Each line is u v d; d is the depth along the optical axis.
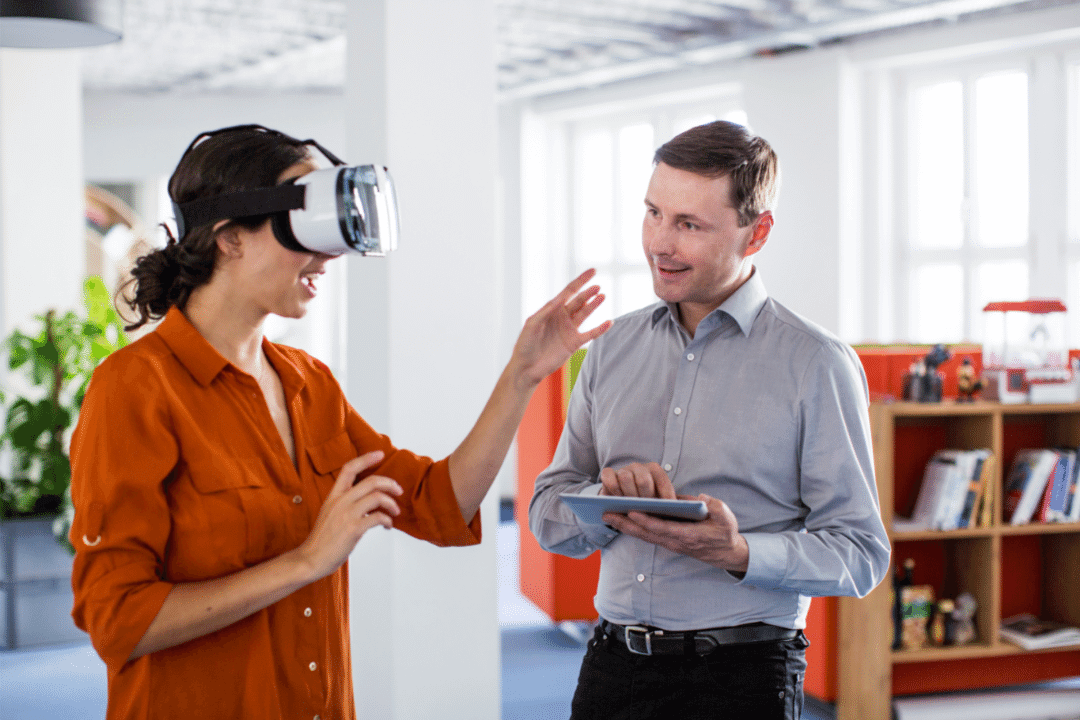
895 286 6.51
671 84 7.48
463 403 3.26
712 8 5.94
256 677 1.25
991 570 3.72
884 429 3.56
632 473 1.58
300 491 1.35
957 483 3.65
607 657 1.81
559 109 8.34
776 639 1.71
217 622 1.15
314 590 1.34
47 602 5.09
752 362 1.77
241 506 1.25
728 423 1.76
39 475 5.24
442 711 3.24
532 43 6.90
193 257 1.27
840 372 1.73
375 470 1.53
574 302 1.48
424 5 3.16
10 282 6.21
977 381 3.79
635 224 8.24
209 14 6.36
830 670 3.88
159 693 1.21
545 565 5.18
